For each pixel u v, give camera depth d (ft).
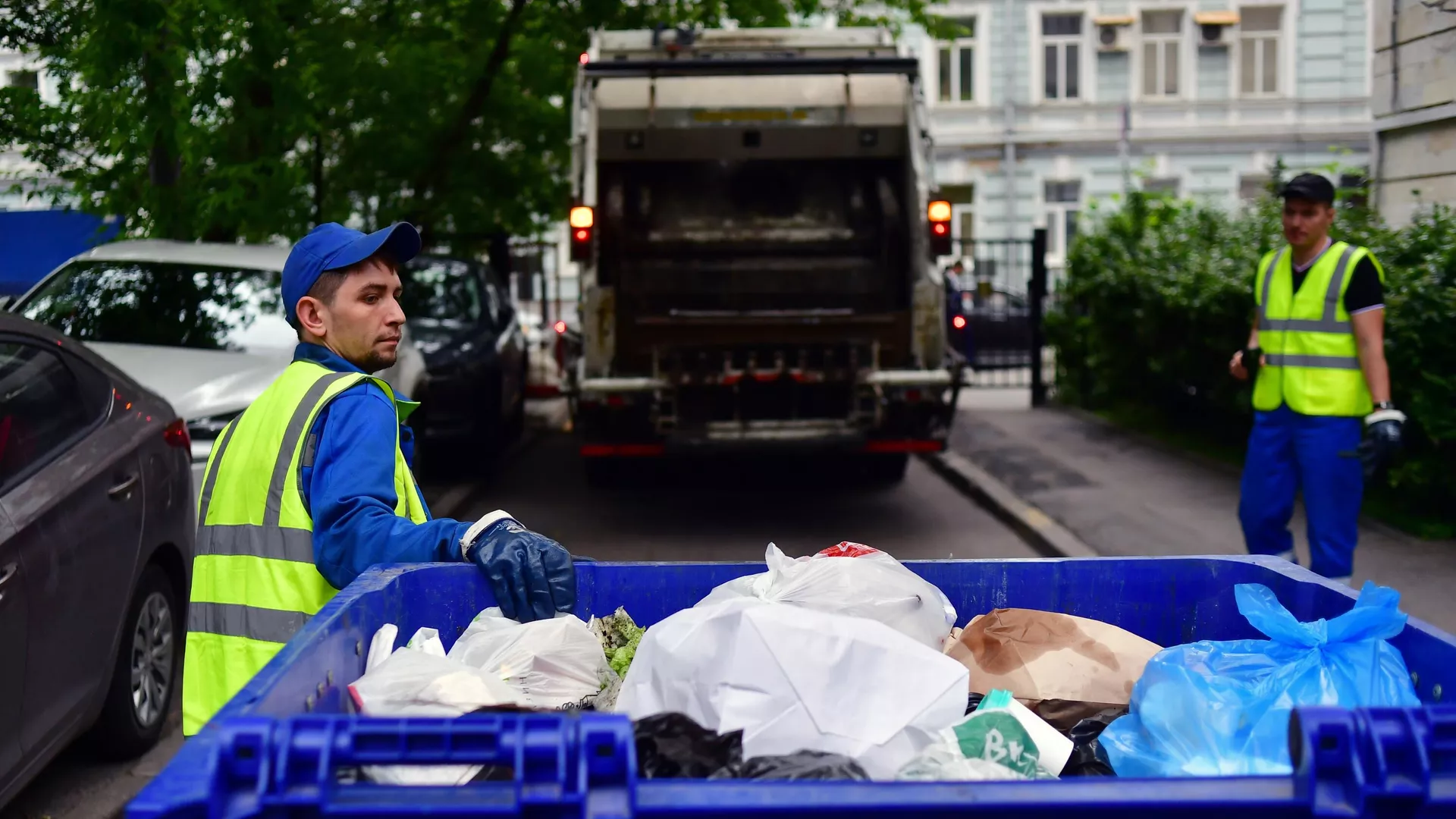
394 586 7.77
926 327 31.58
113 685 15.78
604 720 4.91
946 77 101.65
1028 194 102.01
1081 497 30.91
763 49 36.04
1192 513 28.63
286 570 8.03
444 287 39.29
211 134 30.63
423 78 37.81
